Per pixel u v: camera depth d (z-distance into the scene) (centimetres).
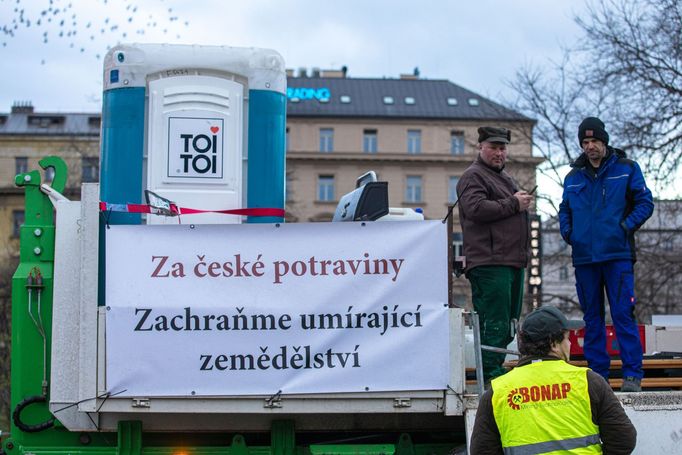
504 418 495
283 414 640
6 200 6334
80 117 7688
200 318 612
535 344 506
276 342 611
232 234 617
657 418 596
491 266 683
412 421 654
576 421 487
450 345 615
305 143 7756
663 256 2338
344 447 645
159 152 738
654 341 876
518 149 2819
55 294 633
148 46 749
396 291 616
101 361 609
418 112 7831
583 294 713
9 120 7612
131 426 635
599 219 694
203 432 655
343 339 613
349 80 8106
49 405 646
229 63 754
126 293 613
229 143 745
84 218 621
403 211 774
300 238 618
